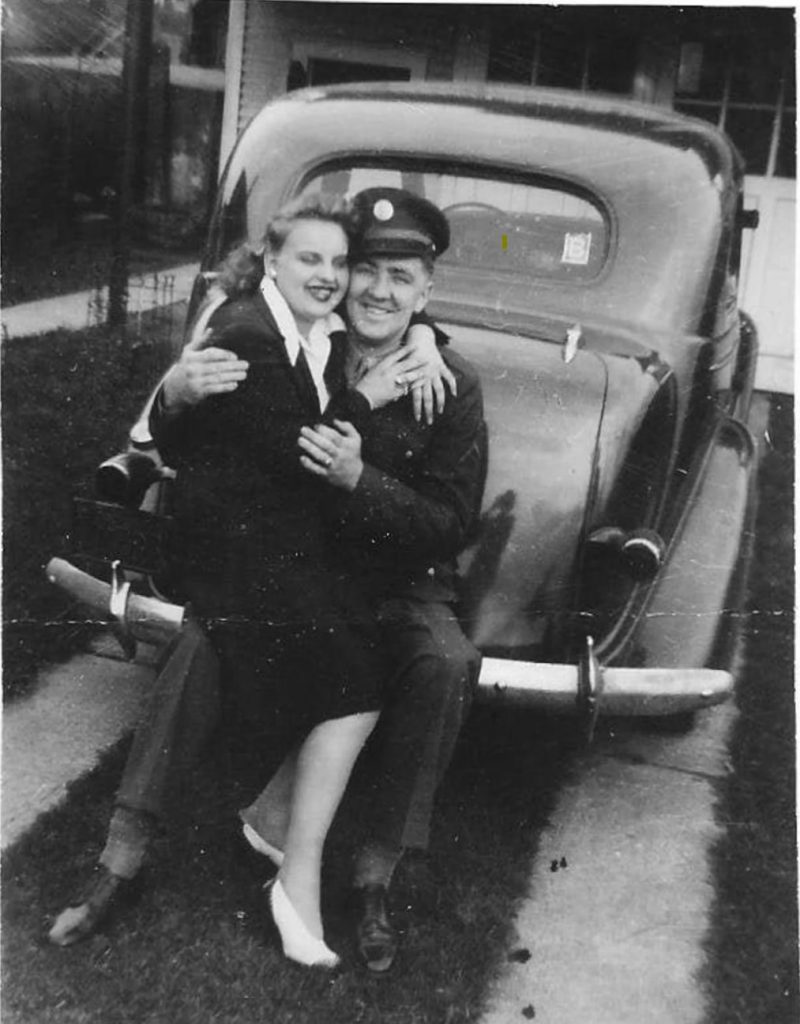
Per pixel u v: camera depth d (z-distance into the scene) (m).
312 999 1.91
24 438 2.75
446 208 2.45
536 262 2.42
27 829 2.19
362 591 1.96
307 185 2.48
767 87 2.99
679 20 2.77
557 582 2.08
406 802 1.91
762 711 2.72
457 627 1.98
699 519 2.48
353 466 1.91
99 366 2.78
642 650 2.22
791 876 2.23
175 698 1.93
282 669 1.93
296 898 1.96
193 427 1.98
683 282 2.39
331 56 2.78
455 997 1.93
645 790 2.45
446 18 2.70
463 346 2.18
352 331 2.02
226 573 1.94
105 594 2.18
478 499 2.08
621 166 2.41
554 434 2.09
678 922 2.11
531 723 2.47
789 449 3.42
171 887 2.10
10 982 1.90
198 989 1.91
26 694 2.56
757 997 1.96
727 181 2.49
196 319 2.24
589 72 2.76
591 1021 1.90
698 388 2.40
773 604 3.00
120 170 2.77
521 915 2.10
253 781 2.36
